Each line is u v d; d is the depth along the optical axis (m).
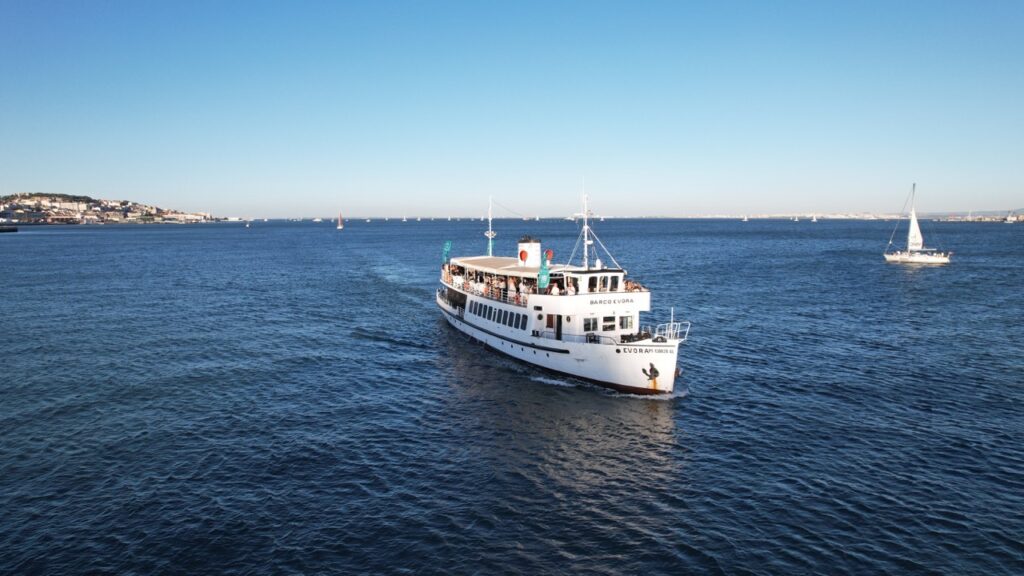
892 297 94.19
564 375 50.31
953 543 26.30
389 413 42.56
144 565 24.72
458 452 36.03
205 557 25.30
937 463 34.16
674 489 31.38
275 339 65.25
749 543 26.42
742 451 36.03
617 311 51.78
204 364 54.50
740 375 51.38
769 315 79.19
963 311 81.31
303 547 26.08
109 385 47.78
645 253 192.00
